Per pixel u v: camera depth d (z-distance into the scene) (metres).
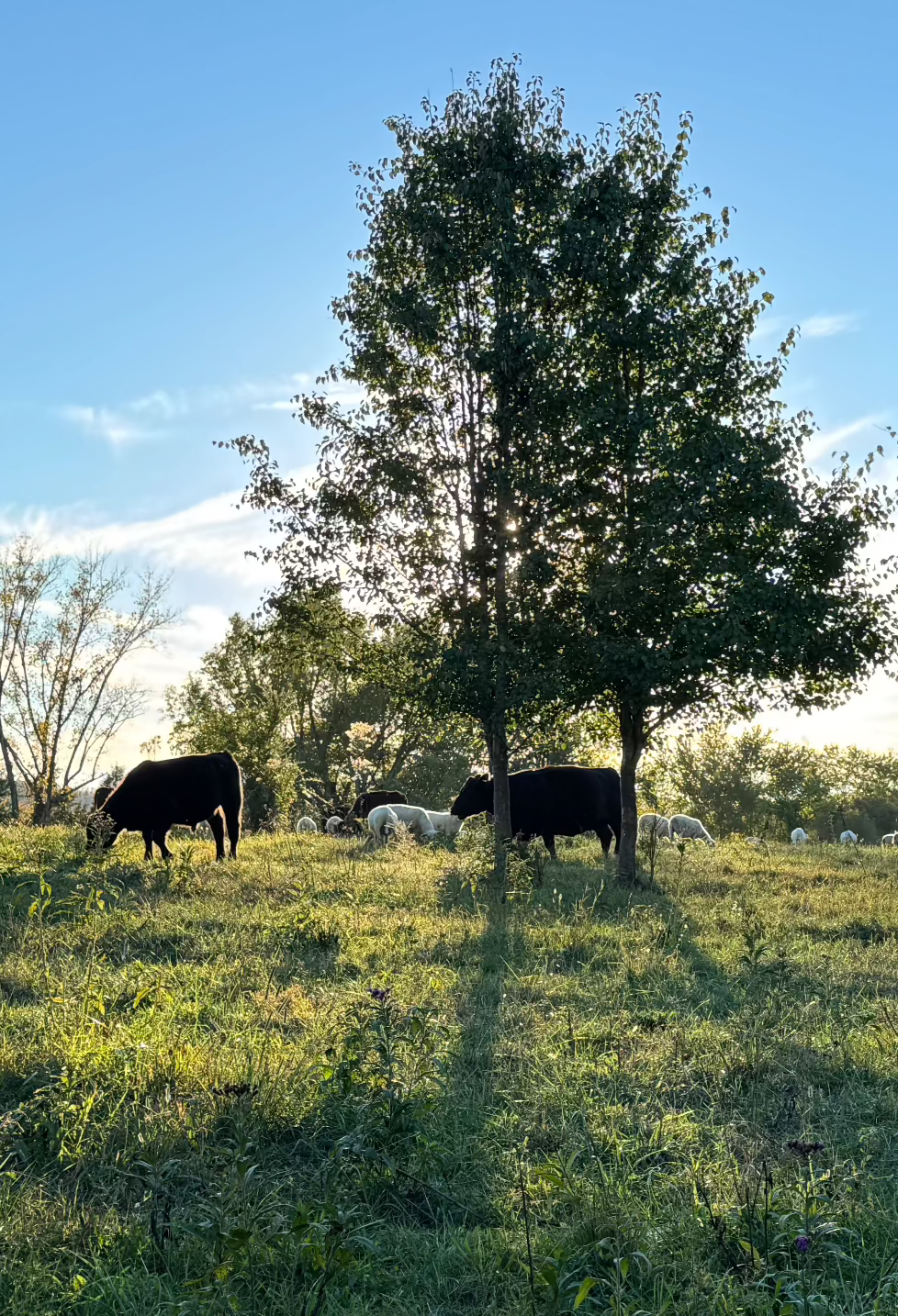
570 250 16.86
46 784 43.03
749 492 17.28
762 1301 4.27
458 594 17.80
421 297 17.25
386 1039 6.60
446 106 17.91
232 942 11.10
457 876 16.41
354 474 17.91
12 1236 4.78
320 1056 6.96
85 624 42.81
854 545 17.75
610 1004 9.05
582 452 17.14
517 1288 4.46
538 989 9.52
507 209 16.98
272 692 51.56
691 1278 4.54
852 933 13.06
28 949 10.59
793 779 76.12
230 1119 6.12
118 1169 5.51
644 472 17.53
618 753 23.62
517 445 17.55
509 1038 8.01
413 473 17.42
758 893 16.61
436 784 56.66
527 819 20.98
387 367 17.91
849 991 9.74
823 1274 4.62
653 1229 4.91
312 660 19.61
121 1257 4.68
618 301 17.25
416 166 17.92
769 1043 7.81
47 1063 6.98
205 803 18.00
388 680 19.00
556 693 16.62
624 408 16.81
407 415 17.83
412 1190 5.46
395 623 18.25
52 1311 4.23
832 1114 6.59
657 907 14.64
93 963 9.69
